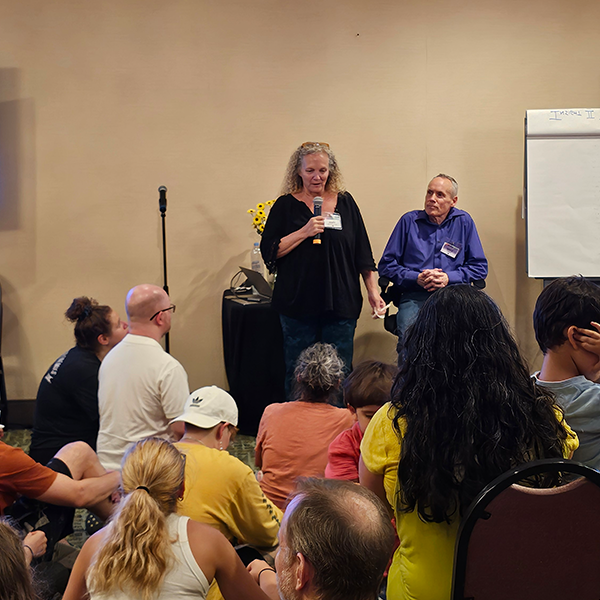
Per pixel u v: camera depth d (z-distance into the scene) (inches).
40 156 166.4
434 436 47.4
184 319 172.9
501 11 169.8
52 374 104.7
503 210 175.0
